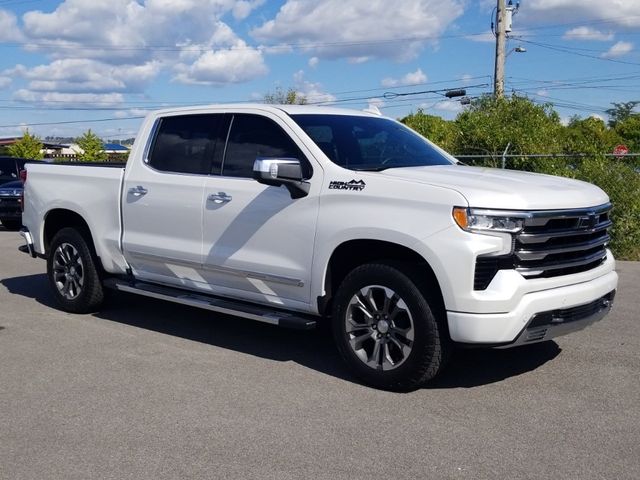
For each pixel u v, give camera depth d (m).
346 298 5.42
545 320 4.99
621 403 5.05
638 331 6.91
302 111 6.20
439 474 3.99
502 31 20.88
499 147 15.89
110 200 7.16
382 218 5.15
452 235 4.84
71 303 7.75
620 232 11.53
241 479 3.96
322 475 4.00
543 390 5.32
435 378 5.59
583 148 15.50
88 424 4.75
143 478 3.99
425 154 6.42
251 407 5.02
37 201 7.99
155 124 6.96
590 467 4.07
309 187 5.62
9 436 4.58
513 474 3.99
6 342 6.70
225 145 6.36
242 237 6.04
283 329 7.16
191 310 7.98
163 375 5.72
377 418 4.80
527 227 4.88
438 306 5.02
